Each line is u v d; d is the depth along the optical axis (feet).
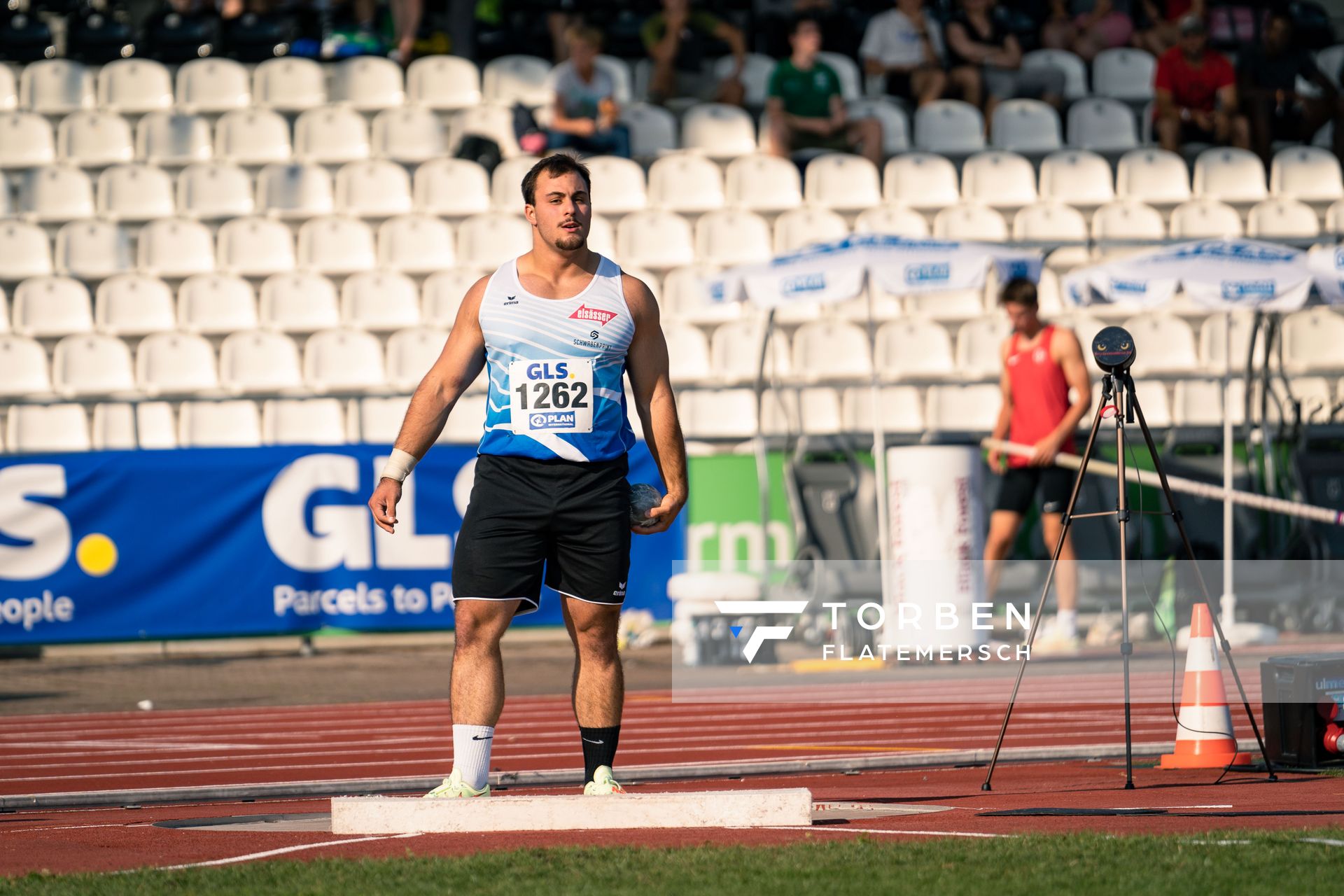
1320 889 43.34
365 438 178.70
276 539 157.79
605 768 61.67
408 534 159.53
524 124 213.25
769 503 165.37
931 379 186.91
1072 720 101.35
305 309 197.36
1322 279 141.79
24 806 74.49
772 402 184.65
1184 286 142.10
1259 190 219.61
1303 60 232.12
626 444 61.98
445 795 60.64
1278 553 159.43
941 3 250.37
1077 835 52.85
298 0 240.73
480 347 61.36
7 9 240.12
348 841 57.11
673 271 201.46
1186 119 226.58
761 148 224.53
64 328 197.06
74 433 179.52
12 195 218.38
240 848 56.75
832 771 80.43
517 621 165.27
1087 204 213.87
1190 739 78.48
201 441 179.63
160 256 205.67
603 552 60.18
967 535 134.41
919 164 216.13
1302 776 73.15
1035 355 136.67
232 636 156.97
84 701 127.54
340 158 220.84
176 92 232.12
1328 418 179.22
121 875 48.65
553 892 44.55
